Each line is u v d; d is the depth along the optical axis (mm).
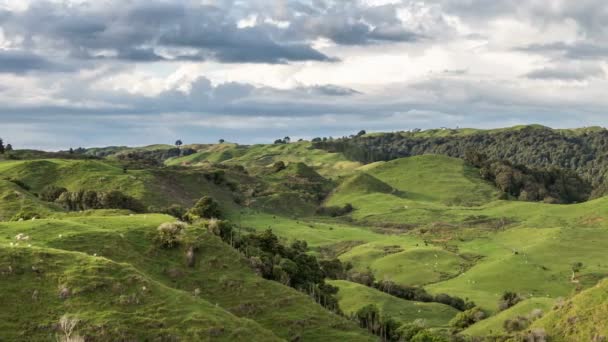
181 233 90375
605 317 85000
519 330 99750
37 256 69062
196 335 62688
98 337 59125
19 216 120562
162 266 83375
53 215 118500
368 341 79000
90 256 72438
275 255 111375
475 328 110500
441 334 98500
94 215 115812
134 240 86750
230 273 86188
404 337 92062
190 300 69438
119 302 65125
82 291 65125
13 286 63969
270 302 82438
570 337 86562
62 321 59719
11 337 57188
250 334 66312
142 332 61375
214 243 91375
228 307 79688
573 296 100062
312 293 96938
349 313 107125
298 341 76375
